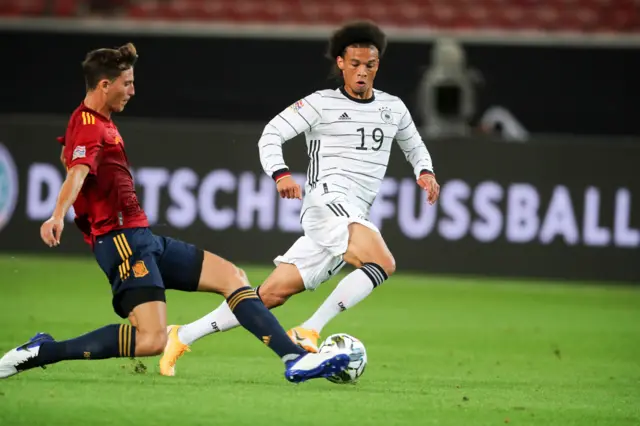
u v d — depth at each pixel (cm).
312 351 2530
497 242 5719
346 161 2683
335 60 2719
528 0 7769
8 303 4272
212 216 5778
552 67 6656
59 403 2130
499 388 2603
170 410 2092
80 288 4847
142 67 6794
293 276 2695
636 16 7562
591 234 5722
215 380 2544
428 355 3281
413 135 2809
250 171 5756
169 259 2364
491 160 5703
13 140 5875
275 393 2345
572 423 2131
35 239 5928
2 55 6794
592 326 4194
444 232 5719
